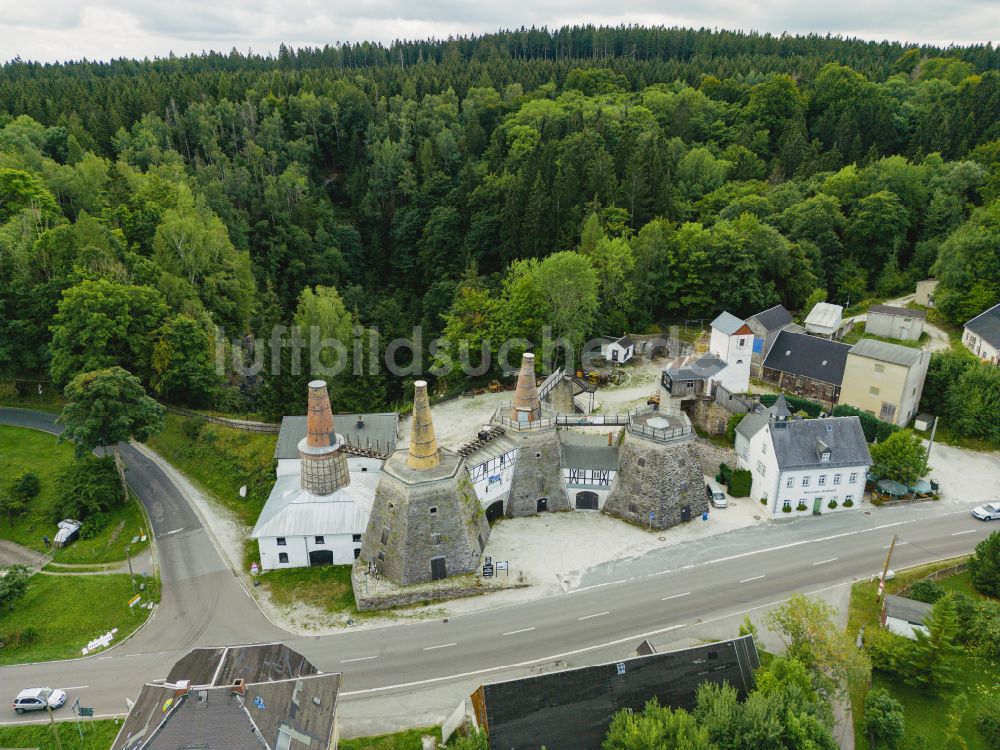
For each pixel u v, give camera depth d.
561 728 42.78
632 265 105.81
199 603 60.09
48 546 67.94
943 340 99.88
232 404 93.44
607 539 68.44
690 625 56.69
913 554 64.75
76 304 82.88
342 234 141.00
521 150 139.88
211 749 36.75
